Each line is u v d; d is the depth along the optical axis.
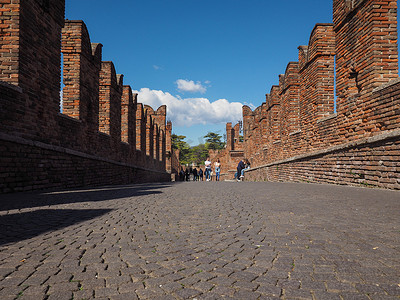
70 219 4.28
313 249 2.79
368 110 8.41
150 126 29.16
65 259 2.55
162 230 3.67
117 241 3.16
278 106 20.14
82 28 11.67
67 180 10.20
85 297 1.86
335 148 9.91
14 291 1.92
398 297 1.83
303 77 13.98
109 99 15.05
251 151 31.11
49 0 9.45
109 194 7.85
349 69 9.40
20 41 7.93
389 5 8.12
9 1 7.84
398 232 3.32
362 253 2.65
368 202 5.41
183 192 8.70
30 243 3.04
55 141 9.70
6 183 7.21
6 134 7.12
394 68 8.12
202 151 105.44
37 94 8.72
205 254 2.71
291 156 15.79
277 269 2.31
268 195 7.48
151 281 2.11
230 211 5.04
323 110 12.21
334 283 2.04
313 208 5.09
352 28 9.32
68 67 11.50
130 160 19.39
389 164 7.07
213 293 1.92
